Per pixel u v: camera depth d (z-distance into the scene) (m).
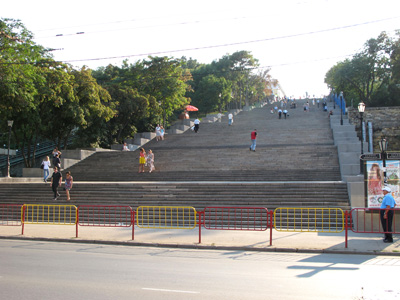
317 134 34.56
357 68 49.03
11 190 23.48
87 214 19.28
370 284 7.91
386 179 15.00
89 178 28.22
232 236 14.34
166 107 50.78
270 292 7.25
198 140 36.94
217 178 25.59
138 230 15.81
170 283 7.91
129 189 21.95
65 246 12.88
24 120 30.62
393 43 47.38
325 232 13.88
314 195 18.88
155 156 31.41
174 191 20.97
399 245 12.60
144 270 9.17
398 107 40.88
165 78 46.97
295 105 62.97
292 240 13.52
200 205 19.28
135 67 48.38
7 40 24.97
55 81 29.86
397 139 40.09
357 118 41.59
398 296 7.03
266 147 30.19
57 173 21.70
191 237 14.13
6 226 17.17
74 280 8.11
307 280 8.26
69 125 34.50
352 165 22.58
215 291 7.30
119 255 11.25
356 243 12.95
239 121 47.28
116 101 39.09
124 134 45.09
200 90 75.12
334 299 6.80
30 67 26.64
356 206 17.17
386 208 13.02
